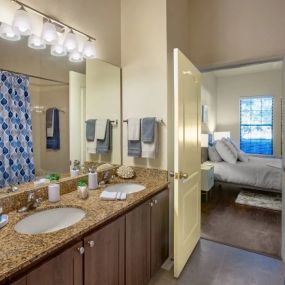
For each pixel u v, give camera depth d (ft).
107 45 7.38
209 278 6.60
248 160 14.98
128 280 5.22
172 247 7.57
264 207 12.10
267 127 19.99
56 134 6.07
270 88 19.58
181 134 6.43
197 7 8.57
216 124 21.42
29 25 4.83
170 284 6.36
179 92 6.23
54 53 5.91
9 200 4.57
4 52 4.82
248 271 6.90
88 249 4.02
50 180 5.65
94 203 5.10
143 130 7.29
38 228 4.51
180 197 6.48
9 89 4.94
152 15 7.29
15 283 2.87
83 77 6.76
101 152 7.45
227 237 8.96
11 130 4.99
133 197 5.53
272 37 7.29
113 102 7.74
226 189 15.46
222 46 8.13
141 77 7.57
